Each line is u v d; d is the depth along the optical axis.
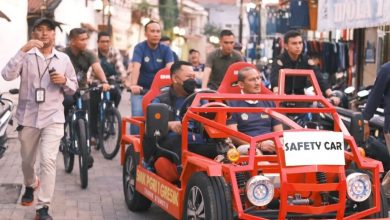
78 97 9.29
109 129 11.05
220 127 6.07
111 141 11.02
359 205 5.95
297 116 8.19
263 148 6.21
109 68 12.11
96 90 10.68
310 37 20.75
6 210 7.49
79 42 9.60
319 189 5.50
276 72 9.22
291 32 9.14
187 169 6.14
